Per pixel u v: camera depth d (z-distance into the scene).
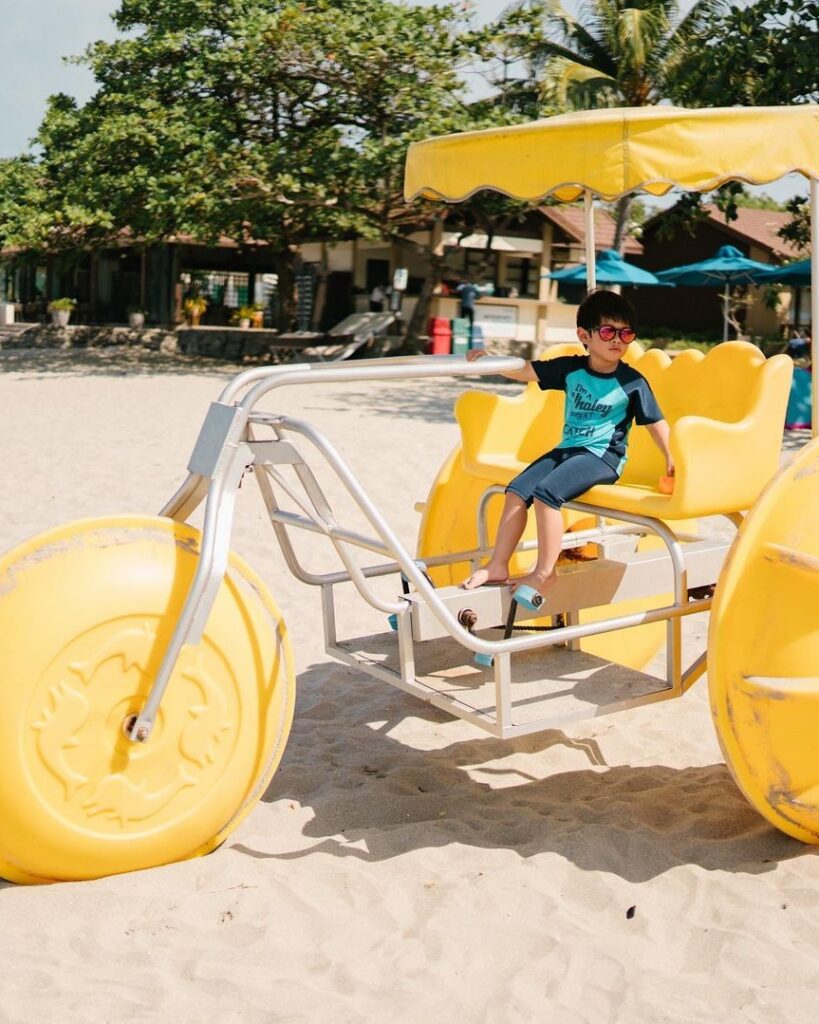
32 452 12.03
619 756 4.65
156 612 3.41
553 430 4.88
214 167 24.45
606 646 5.48
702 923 3.29
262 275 41.38
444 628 3.82
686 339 33.78
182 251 35.69
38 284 40.34
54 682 3.29
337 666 5.69
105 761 3.38
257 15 24.86
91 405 17.33
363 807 4.04
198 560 3.45
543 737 4.83
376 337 28.19
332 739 4.75
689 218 21.44
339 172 24.45
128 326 34.38
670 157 3.72
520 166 3.97
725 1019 2.80
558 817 4.01
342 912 3.32
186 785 3.51
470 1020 2.79
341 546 3.80
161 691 3.35
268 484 4.05
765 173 3.82
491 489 4.55
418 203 26.02
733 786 4.32
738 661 3.56
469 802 4.14
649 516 3.96
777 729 3.60
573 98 27.50
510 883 3.47
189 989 2.89
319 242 33.12
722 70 16.58
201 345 31.39
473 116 25.30
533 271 31.09
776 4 16.11
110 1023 2.72
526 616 4.01
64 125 27.55
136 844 3.45
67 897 3.31
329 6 24.83
